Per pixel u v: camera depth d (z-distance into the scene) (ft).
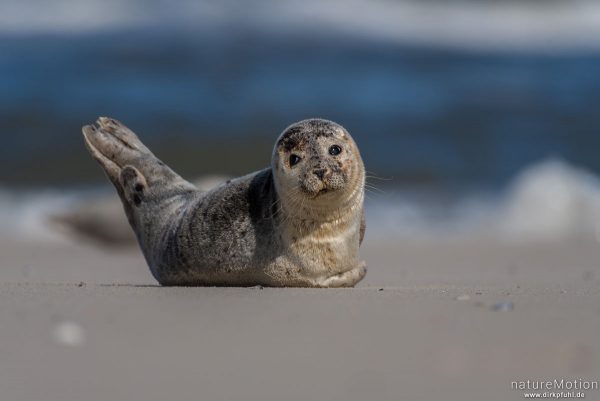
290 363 56.90
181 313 68.64
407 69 326.44
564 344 59.36
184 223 88.22
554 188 200.03
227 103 293.02
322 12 354.13
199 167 251.19
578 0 365.81
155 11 350.23
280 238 83.71
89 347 60.80
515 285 96.37
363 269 87.20
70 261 144.87
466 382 53.98
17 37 337.72
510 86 312.91
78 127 271.49
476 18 360.48
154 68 318.86
